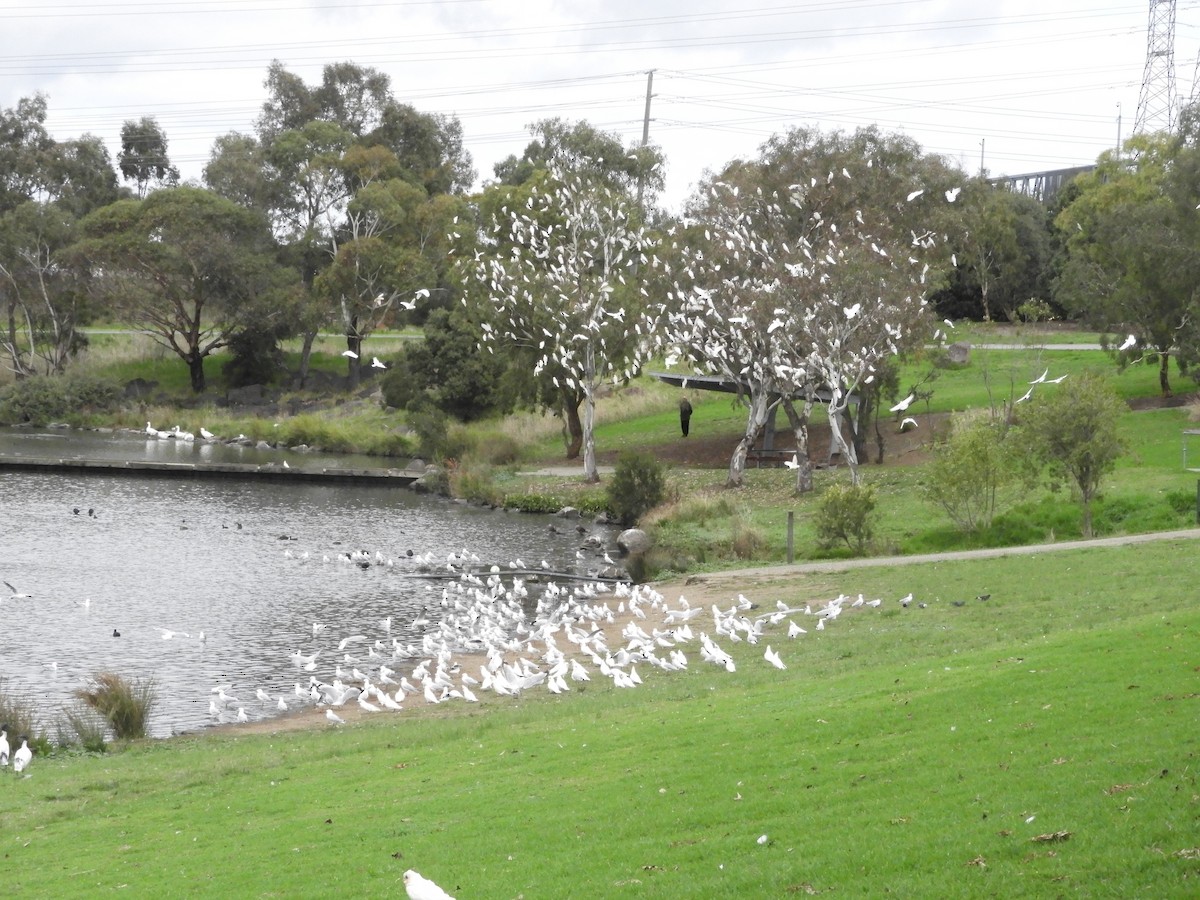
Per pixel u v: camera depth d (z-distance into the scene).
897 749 18.81
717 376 78.94
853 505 50.25
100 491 76.31
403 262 121.25
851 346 60.81
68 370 122.75
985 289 105.62
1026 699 20.27
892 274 61.66
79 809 22.11
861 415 72.44
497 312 74.56
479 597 45.41
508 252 89.00
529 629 42.22
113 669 36.19
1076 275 74.69
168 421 111.56
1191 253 65.69
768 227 76.50
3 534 60.38
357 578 51.91
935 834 15.01
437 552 58.59
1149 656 21.67
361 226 132.75
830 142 83.81
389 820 19.02
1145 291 68.56
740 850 15.55
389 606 46.34
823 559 50.06
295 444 102.00
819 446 80.62
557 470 82.56
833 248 62.81
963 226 84.69
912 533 52.06
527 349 83.19
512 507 73.12
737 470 69.44
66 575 50.78
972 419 59.09
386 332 142.38
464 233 90.56
